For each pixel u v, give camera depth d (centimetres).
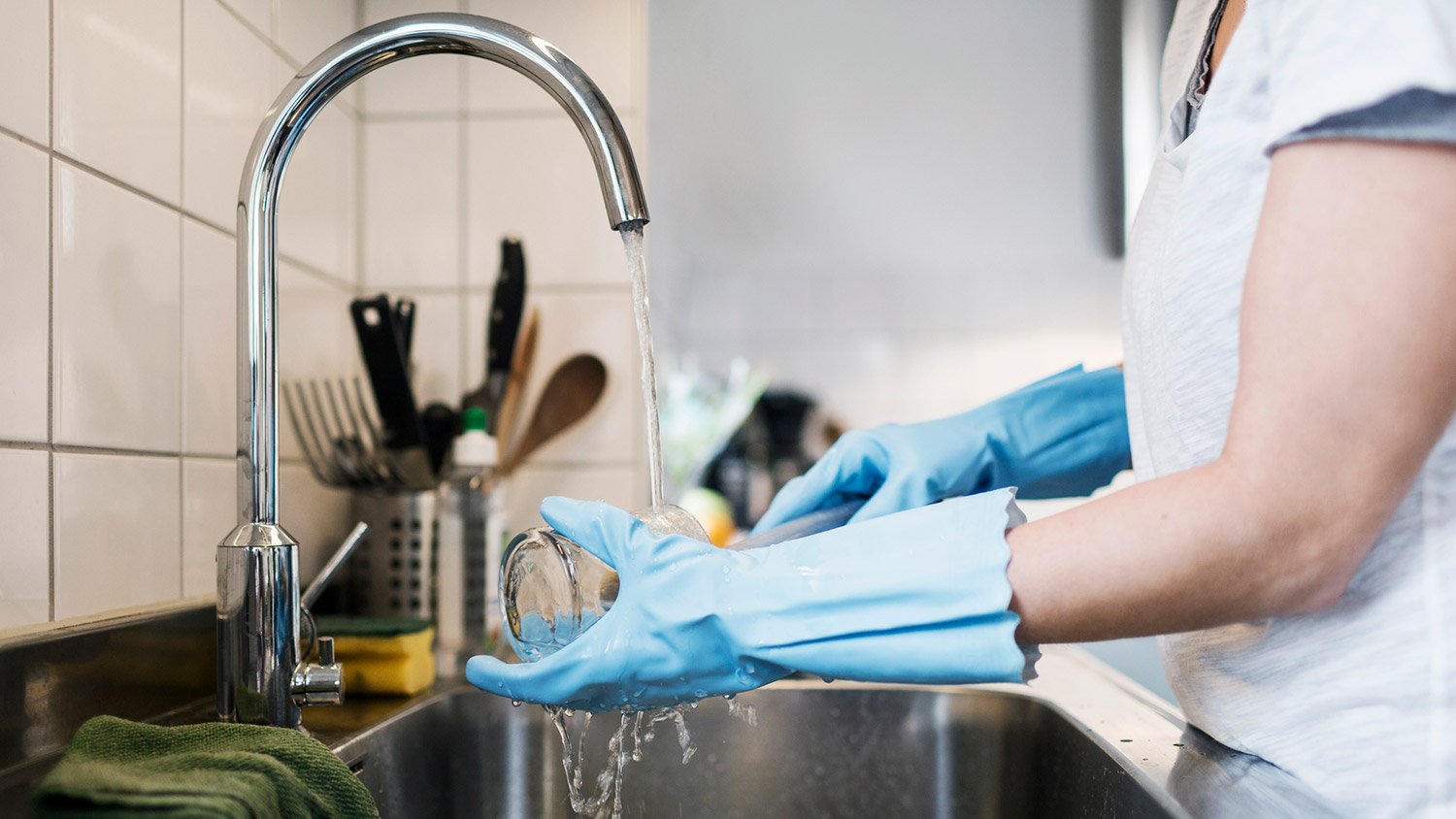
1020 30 193
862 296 234
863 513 73
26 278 65
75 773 44
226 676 62
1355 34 41
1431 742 49
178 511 82
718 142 195
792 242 200
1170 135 62
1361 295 40
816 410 235
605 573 56
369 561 105
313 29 110
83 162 71
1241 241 52
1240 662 57
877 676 49
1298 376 41
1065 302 231
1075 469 84
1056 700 84
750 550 54
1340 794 52
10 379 64
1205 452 56
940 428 80
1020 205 196
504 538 108
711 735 90
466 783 88
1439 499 49
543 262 123
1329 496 42
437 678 95
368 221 123
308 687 62
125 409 75
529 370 122
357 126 123
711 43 194
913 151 195
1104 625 47
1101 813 66
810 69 194
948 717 90
